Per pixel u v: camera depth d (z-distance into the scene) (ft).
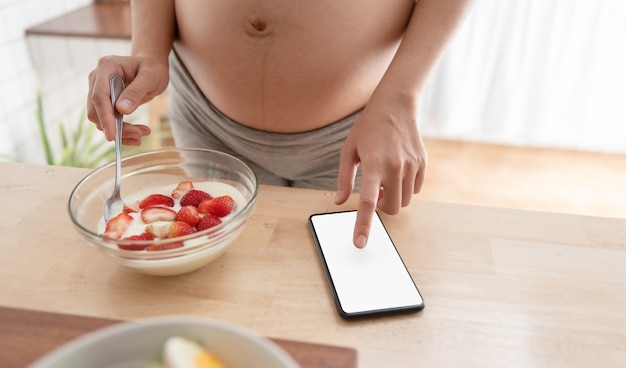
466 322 1.84
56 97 6.48
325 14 2.48
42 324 1.63
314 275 2.05
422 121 8.21
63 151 6.30
